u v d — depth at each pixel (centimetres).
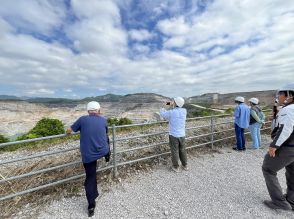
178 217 362
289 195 385
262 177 523
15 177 381
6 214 366
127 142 692
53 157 576
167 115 547
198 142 784
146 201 412
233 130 912
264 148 784
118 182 488
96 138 372
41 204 396
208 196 430
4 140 1215
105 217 363
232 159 661
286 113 342
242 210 379
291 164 371
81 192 440
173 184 485
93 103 396
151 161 610
